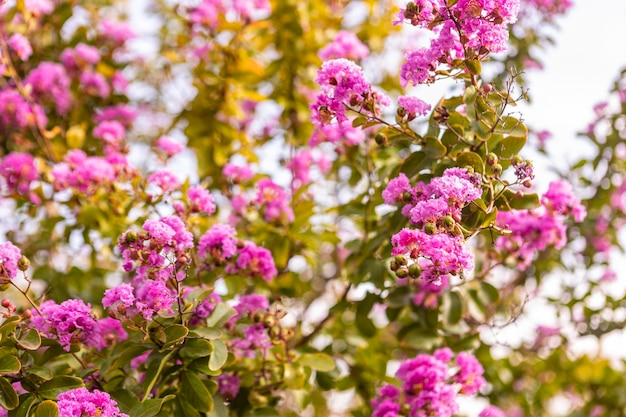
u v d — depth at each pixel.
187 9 5.94
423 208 2.93
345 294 4.77
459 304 4.39
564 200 4.08
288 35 5.98
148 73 7.31
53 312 3.28
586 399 6.54
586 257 6.23
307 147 5.85
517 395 6.19
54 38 6.70
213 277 4.14
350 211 4.61
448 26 3.17
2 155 6.08
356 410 4.93
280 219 4.86
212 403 3.39
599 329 6.18
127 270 3.34
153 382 3.17
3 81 6.32
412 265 2.87
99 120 6.29
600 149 6.14
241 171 5.20
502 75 5.82
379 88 6.52
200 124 5.70
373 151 4.84
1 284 3.24
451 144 3.59
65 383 3.21
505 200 3.39
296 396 4.28
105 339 3.76
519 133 3.46
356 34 6.55
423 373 3.59
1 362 3.09
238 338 3.95
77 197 5.12
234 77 5.70
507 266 4.99
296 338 4.93
